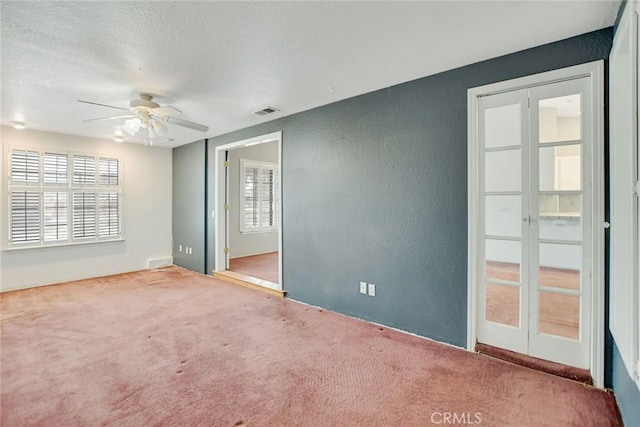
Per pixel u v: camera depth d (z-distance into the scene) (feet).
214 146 17.62
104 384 7.14
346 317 11.36
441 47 7.71
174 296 13.94
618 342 5.97
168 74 9.05
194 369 7.79
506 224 8.32
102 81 9.49
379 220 10.59
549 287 7.73
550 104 7.61
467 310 8.75
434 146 9.30
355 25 6.72
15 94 10.44
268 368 7.84
